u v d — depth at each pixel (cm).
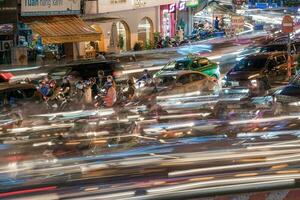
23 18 3125
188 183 712
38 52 3297
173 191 703
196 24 5697
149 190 701
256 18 7081
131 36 4200
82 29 3183
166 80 2386
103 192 698
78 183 716
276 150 813
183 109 1384
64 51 3478
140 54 3775
